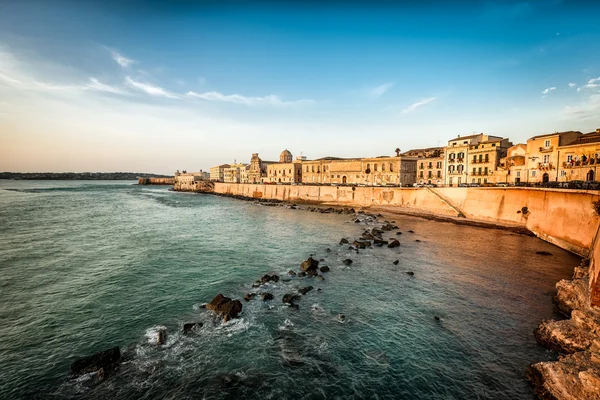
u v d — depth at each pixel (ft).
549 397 43.55
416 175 297.94
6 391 45.57
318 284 87.35
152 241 137.39
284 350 56.13
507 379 48.96
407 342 59.06
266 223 193.47
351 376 49.88
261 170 474.90
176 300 76.07
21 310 70.03
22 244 128.16
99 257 110.93
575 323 56.59
